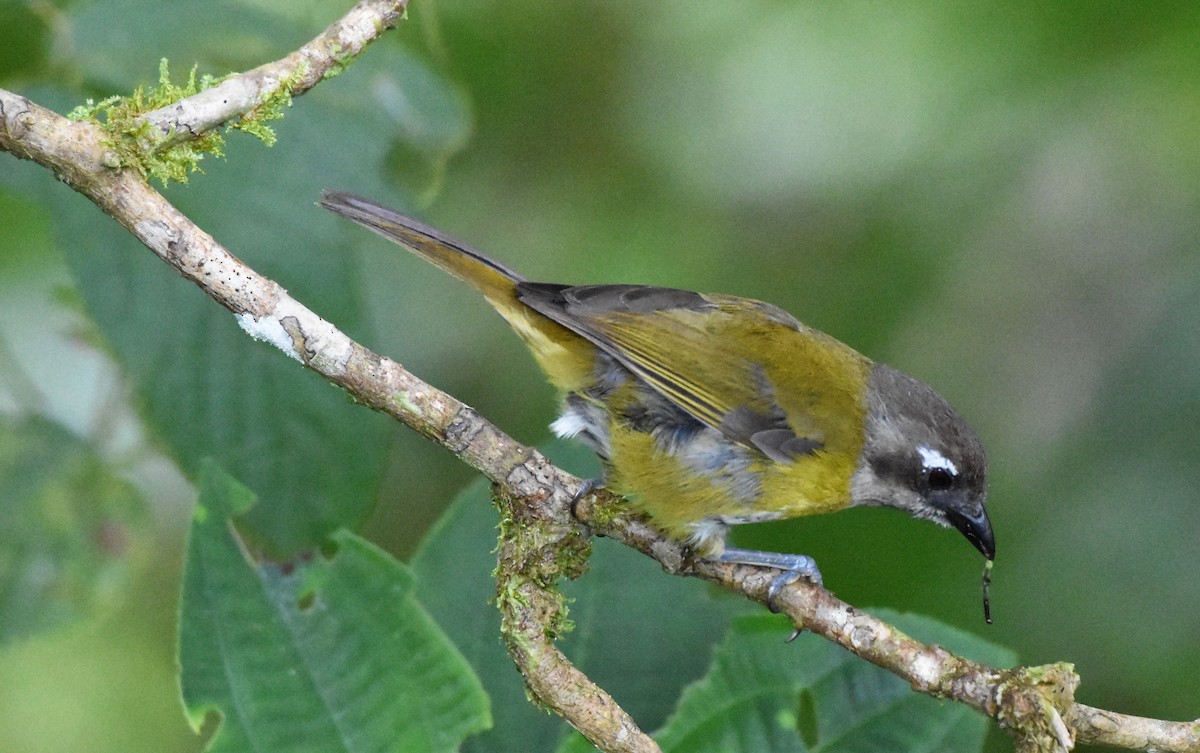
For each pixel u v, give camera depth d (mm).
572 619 7863
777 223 12648
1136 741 6684
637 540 7945
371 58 9484
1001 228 11992
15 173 8195
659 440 8594
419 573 7781
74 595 8469
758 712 7371
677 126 12891
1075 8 10938
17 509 8461
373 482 8492
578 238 12766
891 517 11133
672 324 8875
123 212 6629
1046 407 11406
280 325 6859
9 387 9672
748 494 8703
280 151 8922
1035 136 11734
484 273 8875
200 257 6727
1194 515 10180
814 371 9039
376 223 8742
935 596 10859
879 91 11867
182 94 6926
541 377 12547
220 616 6789
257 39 9234
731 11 12289
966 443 9203
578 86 12734
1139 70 11148
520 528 7238
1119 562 10312
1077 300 11555
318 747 6738
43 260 10297
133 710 11508
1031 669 6766
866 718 7453
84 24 8875
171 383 8305
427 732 6793
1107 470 10586
